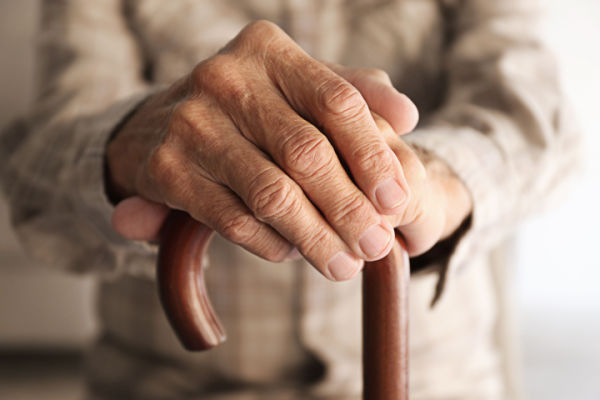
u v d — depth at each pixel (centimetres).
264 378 91
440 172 67
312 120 57
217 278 89
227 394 90
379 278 57
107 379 96
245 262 88
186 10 93
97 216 70
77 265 79
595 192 202
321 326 88
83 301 200
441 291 66
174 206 59
